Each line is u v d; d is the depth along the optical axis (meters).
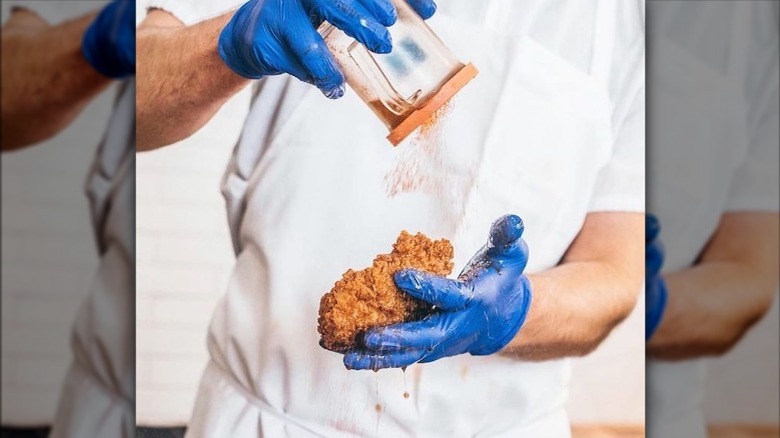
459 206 1.06
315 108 1.05
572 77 1.08
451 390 1.06
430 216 1.05
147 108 1.05
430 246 1.05
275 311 1.05
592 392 1.08
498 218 1.06
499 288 1.05
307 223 1.05
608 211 1.08
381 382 1.05
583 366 1.08
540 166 1.07
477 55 1.06
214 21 1.04
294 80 1.04
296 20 1.03
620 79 1.08
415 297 1.05
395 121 1.05
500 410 1.07
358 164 1.05
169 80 1.05
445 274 1.05
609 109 1.08
